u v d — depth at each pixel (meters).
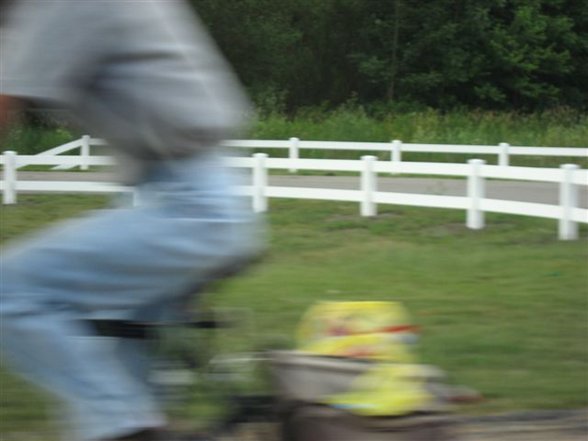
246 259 6.35
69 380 6.02
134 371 6.51
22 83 5.70
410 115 64.88
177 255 6.03
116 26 5.75
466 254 23.48
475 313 15.63
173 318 6.50
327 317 7.14
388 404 6.51
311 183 40.41
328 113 74.19
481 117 66.50
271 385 6.91
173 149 5.99
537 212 27.02
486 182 40.91
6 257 6.11
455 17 84.56
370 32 87.50
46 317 5.97
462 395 7.32
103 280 6.03
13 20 5.84
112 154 6.31
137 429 6.14
